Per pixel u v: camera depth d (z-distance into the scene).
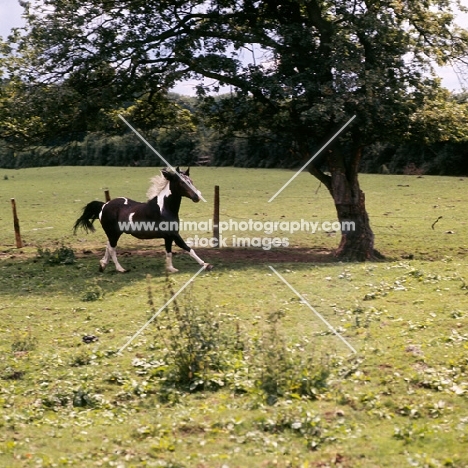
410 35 17.11
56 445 6.61
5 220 26.75
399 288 12.31
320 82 16.52
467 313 10.38
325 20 17.14
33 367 9.02
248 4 17.80
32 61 16.83
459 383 7.78
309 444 6.41
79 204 31.80
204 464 6.03
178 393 7.90
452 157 42.84
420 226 22.69
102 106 17.16
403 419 6.98
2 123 17.72
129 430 6.93
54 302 12.83
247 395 7.73
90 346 9.84
